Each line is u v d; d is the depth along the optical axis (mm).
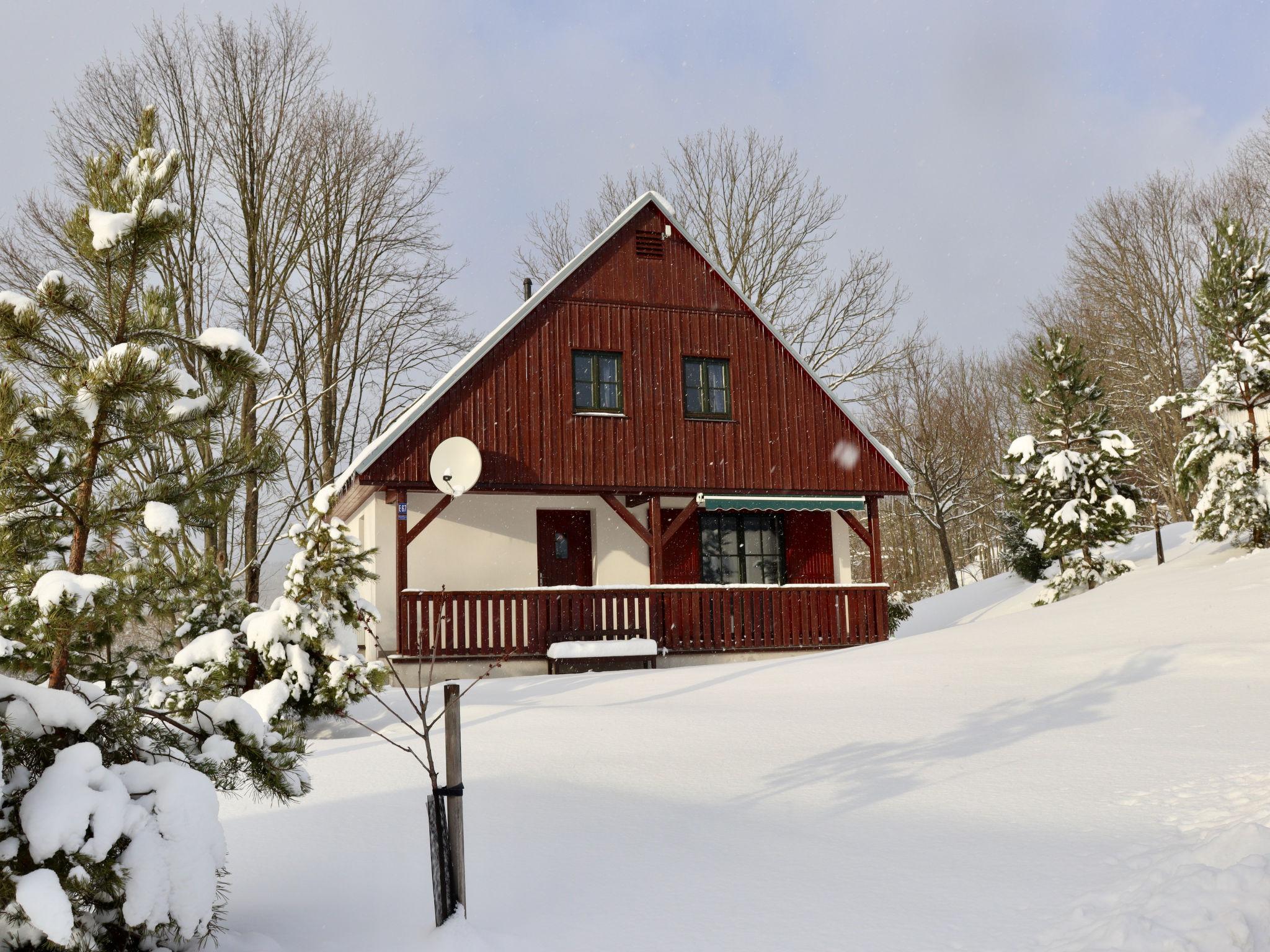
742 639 19203
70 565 5180
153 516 5117
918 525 50562
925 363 43938
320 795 7242
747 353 20328
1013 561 30188
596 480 18781
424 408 17672
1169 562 24438
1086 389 24469
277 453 5918
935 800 6789
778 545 21359
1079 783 7008
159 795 4258
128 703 4809
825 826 6297
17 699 4348
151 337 5723
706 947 4531
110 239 5488
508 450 18250
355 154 26469
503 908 5090
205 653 10758
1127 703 9562
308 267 26578
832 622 19844
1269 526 20062
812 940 4559
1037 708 9734
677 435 19531
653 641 17984
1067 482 23859
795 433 20328
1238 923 4223
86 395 5133
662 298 19906
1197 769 7109
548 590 18016
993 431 51969
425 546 18625
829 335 32500
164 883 4086
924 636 17031
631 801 6910
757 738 8930
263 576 24234
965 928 4629
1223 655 11016
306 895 5352
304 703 10930
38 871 3807
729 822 6391
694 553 20359
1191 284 40719
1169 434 40344
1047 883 5141
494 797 7027
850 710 10188
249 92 25281
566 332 19062
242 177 25188
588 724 9734
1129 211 41750
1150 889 4762
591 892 5234
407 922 4957
